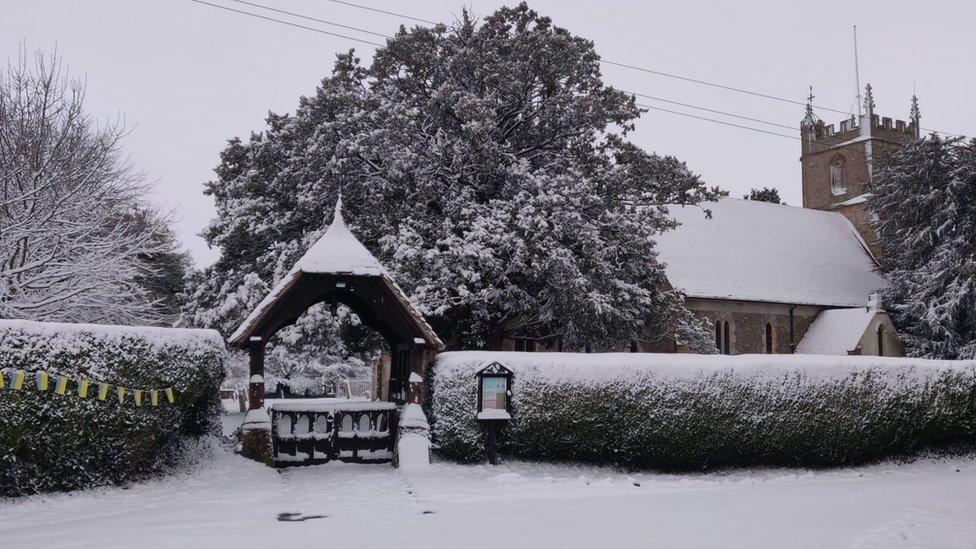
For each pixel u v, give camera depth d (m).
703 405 17.41
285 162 27.48
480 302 22.83
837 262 49.62
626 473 17.19
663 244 44.03
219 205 30.16
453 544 9.02
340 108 24.89
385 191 23.27
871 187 48.12
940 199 41.00
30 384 12.49
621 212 25.50
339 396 49.47
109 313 24.94
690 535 9.66
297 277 16.70
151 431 13.81
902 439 19.31
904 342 42.91
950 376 20.17
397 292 17.14
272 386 49.69
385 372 34.66
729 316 42.88
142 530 10.16
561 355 17.64
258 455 16.39
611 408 17.16
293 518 11.30
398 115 22.67
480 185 24.39
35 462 12.70
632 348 38.41
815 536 9.65
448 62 25.27
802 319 45.28
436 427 17.20
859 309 44.19
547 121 25.70
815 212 53.78
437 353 18.31
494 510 11.92
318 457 17.53
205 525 10.60
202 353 14.78
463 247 21.66
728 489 15.05
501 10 26.28
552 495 13.73
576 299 21.70
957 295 38.59
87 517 11.46
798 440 17.94
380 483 14.75
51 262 22.70
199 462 15.67
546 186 23.02
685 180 26.44
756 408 17.70
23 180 22.59
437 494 13.62
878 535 9.75
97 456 13.26
